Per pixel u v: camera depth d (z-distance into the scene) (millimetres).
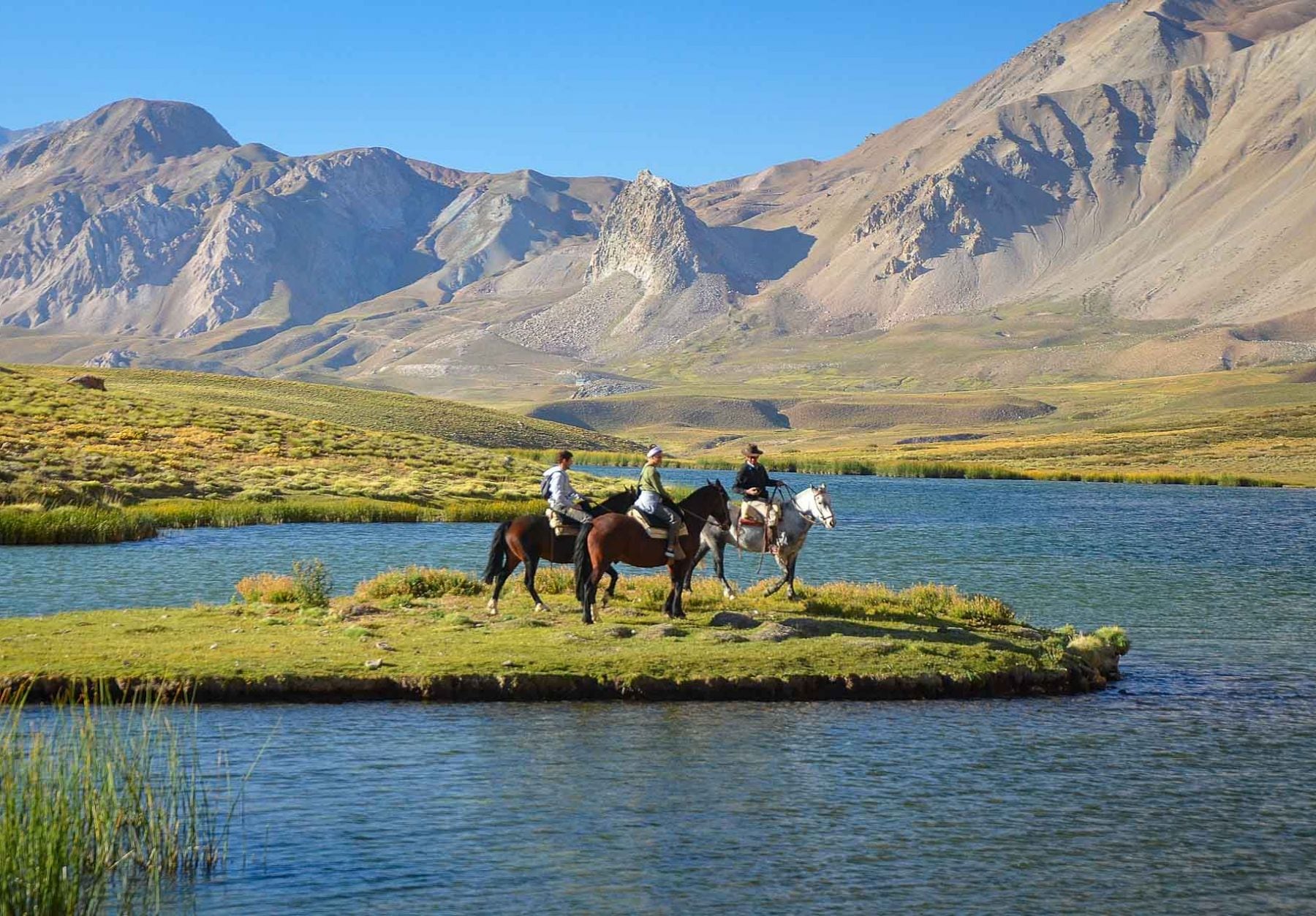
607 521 22688
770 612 24703
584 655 20250
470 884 11453
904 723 18203
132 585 32125
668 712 18422
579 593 22594
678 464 141625
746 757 15961
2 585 31594
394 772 14883
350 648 20578
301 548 44406
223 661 19359
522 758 15602
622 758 15719
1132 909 11312
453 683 19000
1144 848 12914
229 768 14898
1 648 19906
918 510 77000
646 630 22125
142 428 78500
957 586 36750
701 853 12375
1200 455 177750
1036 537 57188
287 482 67062
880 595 27047
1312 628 29438
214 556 40375
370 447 85875
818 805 14031
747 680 19562
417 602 25859
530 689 19047
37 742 11273
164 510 53875
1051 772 15750
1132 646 26688
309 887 11320
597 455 141375
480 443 154000
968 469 136375
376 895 11164
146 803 12617
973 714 19000
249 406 129375
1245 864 12516
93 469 61406
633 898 11203
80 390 92062
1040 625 29281
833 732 17469
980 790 14812
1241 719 19250
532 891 11320
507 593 27234
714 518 24438
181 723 16969
